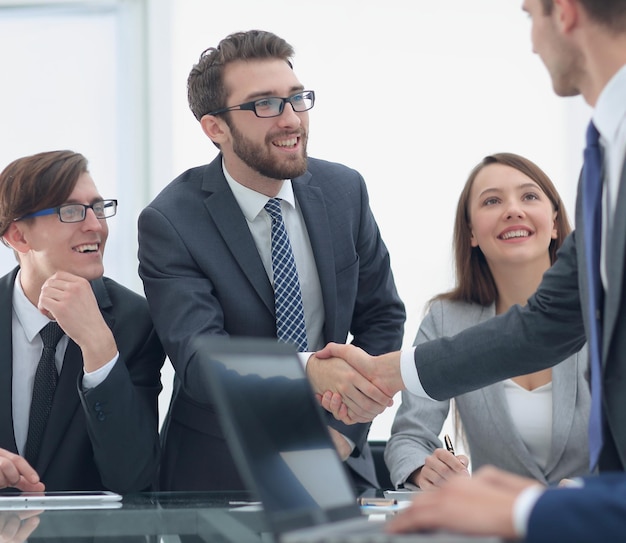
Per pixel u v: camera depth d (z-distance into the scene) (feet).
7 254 14.80
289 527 3.08
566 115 14.73
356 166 14.76
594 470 4.23
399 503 5.09
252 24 14.88
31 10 14.99
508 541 2.90
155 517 4.79
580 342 5.68
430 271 14.61
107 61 15.05
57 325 7.79
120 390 7.27
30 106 14.97
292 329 7.68
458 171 14.74
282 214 7.98
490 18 14.82
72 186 7.89
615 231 4.09
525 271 8.77
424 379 6.41
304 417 3.65
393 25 14.85
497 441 8.24
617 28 4.17
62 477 7.48
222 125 7.85
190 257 7.66
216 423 7.63
